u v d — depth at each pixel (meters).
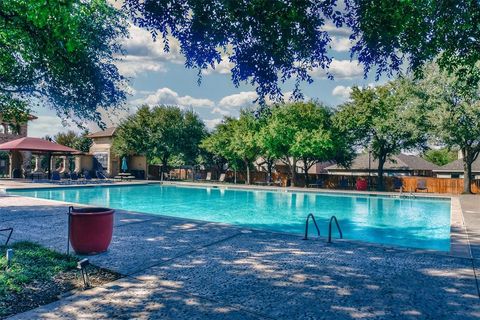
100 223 6.80
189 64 4.97
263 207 20.33
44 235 8.34
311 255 6.88
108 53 9.59
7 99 9.98
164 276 5.55
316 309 4.36
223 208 19.92
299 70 5.06
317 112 30.61
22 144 26.95
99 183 28.91
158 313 4.18
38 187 22.88
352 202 22.48
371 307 4.43
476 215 13.15
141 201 22.59
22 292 4.72
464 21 5.07
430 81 23.94
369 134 29.97
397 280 5.44
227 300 4.61
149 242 7.85
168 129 37.25
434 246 11.12
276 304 4.50
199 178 41.91
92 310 4.24
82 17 8.42
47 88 9.24
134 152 37.25
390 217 16.98
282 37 4.67
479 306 4.47
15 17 6.12
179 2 4.72
